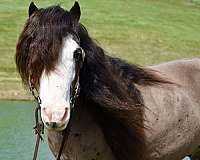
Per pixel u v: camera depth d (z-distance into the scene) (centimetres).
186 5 3622
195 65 520
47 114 349
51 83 358
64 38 368
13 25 2634
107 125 421
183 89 491
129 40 2642
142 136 438
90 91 404
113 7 3266
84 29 399
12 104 1416
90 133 418
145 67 486
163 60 2417
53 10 379
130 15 3130
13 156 805
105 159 432
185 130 479
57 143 416
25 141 916
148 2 3544
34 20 376
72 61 368
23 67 379
